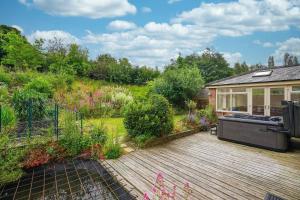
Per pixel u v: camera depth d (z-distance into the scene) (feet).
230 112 36.76
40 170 16.30
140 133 23.16
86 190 13.30
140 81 83.61
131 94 48.60
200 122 32.17
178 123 30.99
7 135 16.39
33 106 23.03
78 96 39.52
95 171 16.15
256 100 33.22
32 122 20.65
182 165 17.01
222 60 103.14
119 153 19.40
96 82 73.05
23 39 73.82
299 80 26.66
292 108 17.04
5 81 39.19
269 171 15.65
